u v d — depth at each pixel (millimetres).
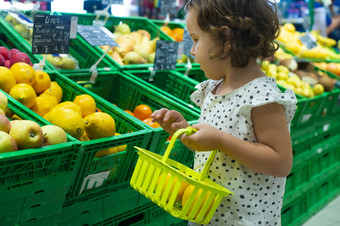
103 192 1533
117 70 2352
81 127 1428
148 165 1103
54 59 2170
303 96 3000
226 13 1074
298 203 2957
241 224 1198
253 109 1107
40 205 1245
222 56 1122
